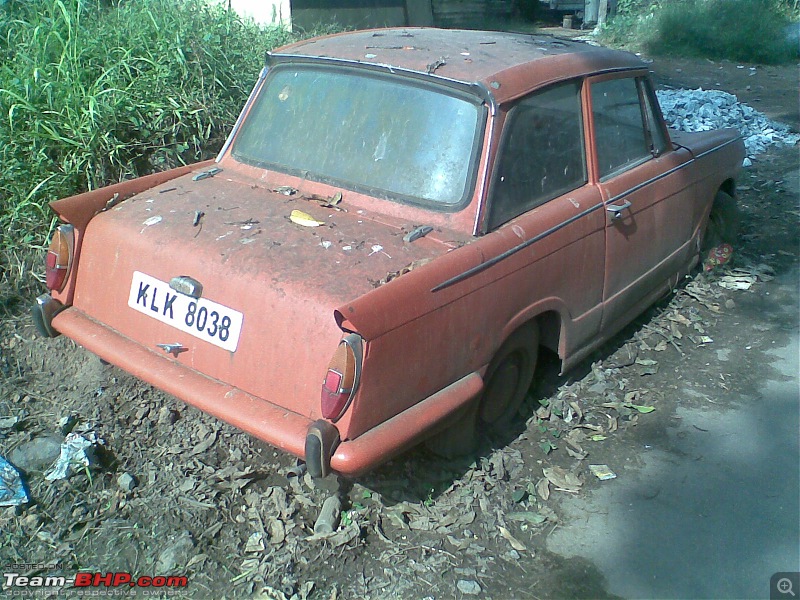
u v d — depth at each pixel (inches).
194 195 142.3
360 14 405.7
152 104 207.2
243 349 115.4
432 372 116.1
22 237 183.2
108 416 146.3
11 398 149.6
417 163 133.6
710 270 224.2
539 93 139.9
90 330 132.6
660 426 158.4
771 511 135.4
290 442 107.8
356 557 118.5
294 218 130.4
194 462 135.8
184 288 120.0
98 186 193.9
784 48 600.4
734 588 118.8
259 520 123.7
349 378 104.0
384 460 109.4
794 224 268.2
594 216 148.1
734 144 215.9
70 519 122.2
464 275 118.1
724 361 184.1
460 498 131.9
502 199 130.4
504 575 118.1
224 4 299.7
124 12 250.1
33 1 247.3
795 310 209.6
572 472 142.4
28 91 194.9
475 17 695.7
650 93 177.9
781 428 158.9
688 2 661.9
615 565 121.8
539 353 174.9
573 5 755.4
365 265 116.7
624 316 173.0
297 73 153.8
